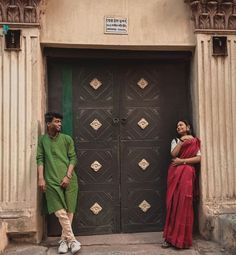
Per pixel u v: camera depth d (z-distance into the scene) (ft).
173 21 18.62
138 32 18.37
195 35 18.56
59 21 17.97
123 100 19.16
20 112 17.31
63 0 18.07
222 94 18.48
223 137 18.37
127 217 18.90
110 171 18.93
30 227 16.76
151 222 19.02
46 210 17.22
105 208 18.80
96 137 18.92
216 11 18.51
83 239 18.01
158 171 19.17
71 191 16.76
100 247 16.99
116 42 18.19
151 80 19.39
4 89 17.33
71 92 18.89
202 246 16.97
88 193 18.74
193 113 19.08
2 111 17.28
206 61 18.45
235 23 18.69
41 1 17.54
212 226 17.61
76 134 18.80
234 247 15.78
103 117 19.01
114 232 18.80
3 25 17.33
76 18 18.07
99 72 19.10
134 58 18.98
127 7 18.42
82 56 18.60
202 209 18.02
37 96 17.38
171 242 16.80
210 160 18.17
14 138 17.22
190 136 18.20
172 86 19.42
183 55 19.20
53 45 18.06
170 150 19.20
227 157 18.31
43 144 16.78
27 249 16.26
